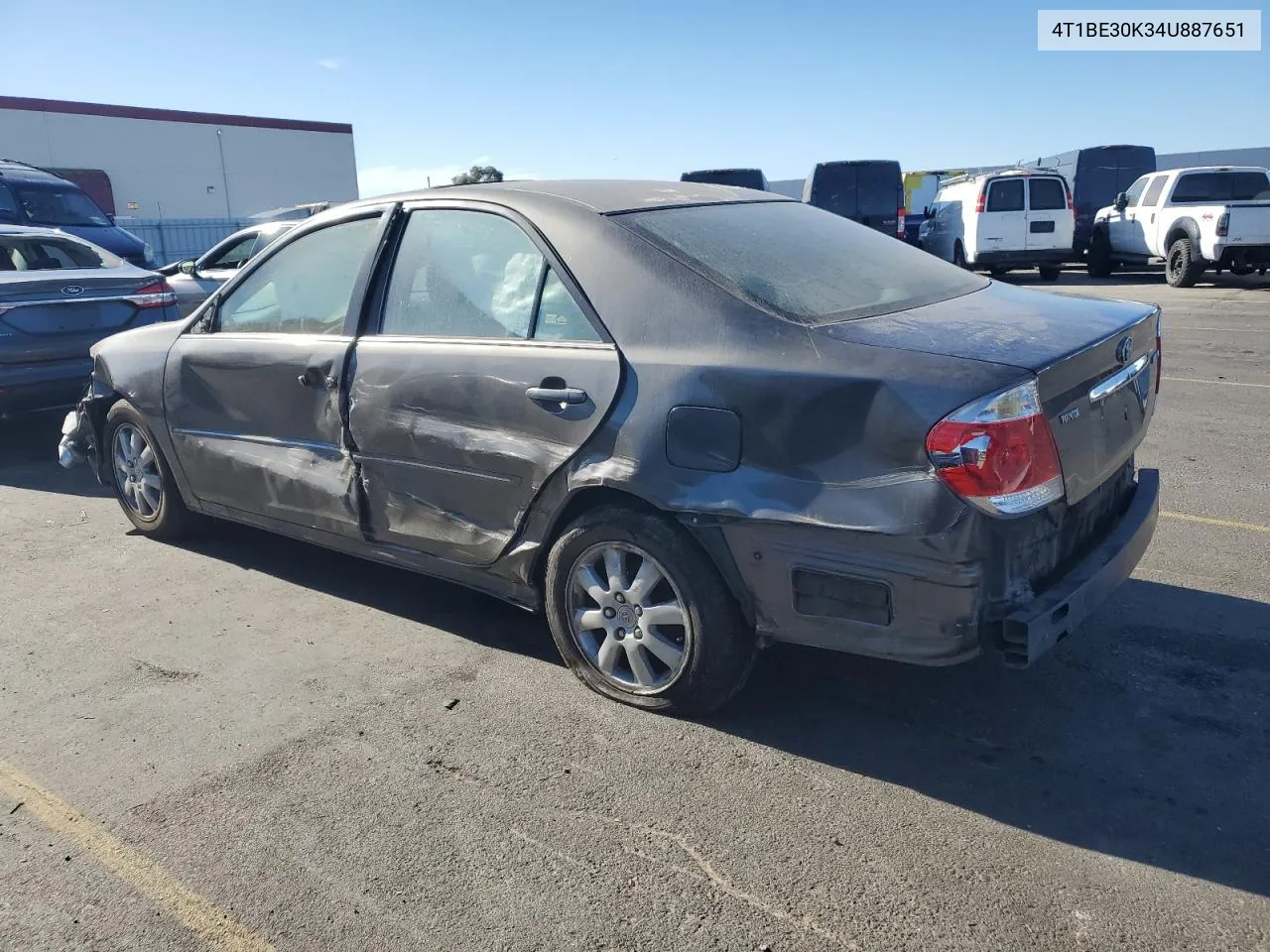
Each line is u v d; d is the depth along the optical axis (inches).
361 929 98.8
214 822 116.2
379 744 131.9
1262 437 272.8
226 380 180.9
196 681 150.4
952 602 109.8
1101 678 143.8
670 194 154.6
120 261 340.8
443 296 152.3
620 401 128.6
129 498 215.6
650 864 107.1
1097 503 130.0
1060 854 107.0
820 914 98.9
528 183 155.4
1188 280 679.7
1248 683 140.9
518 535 143.3
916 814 114.4
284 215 625.6
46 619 174.6
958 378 109.3
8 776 126.6
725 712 137.7
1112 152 889.5
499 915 100.1
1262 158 1343.5
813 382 115.2
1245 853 106.3
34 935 99.2
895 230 809.5
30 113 1393.9
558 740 131.7
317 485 167.8
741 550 121.9
